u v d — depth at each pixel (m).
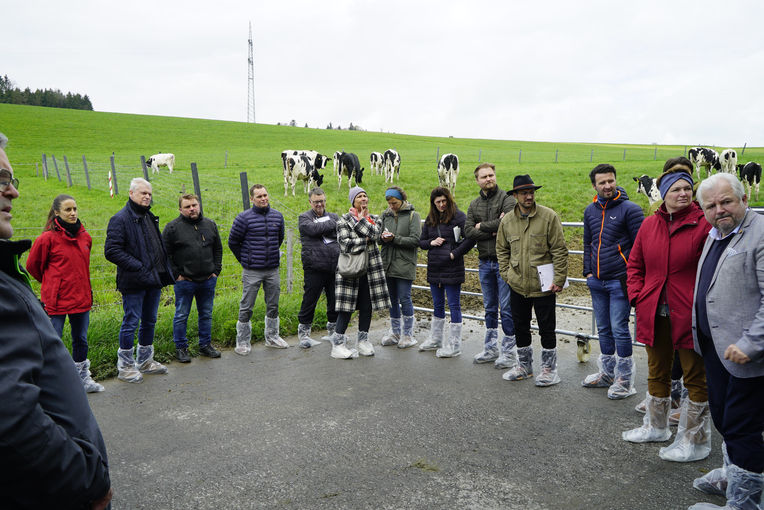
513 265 4.68
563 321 6.77
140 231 4.85
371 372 5.07
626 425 3.83
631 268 3.74
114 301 7.61
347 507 2.81
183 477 3.14
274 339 5.95
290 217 13.99
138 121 54.72
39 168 25.53
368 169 27.81
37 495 1.23
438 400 4.33
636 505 2.81
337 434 3.70
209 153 36.38
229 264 9.43
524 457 3.35
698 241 3.27
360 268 5.40
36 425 1.19
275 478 3.12
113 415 4.09
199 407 4.23
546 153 39.12
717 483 2.90
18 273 1.42
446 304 7.79
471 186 19.72
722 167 23.20
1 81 118.75
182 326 5.42
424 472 3.17
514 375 4.80
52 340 1.38
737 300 2.70
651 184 15.44
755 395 2.62
